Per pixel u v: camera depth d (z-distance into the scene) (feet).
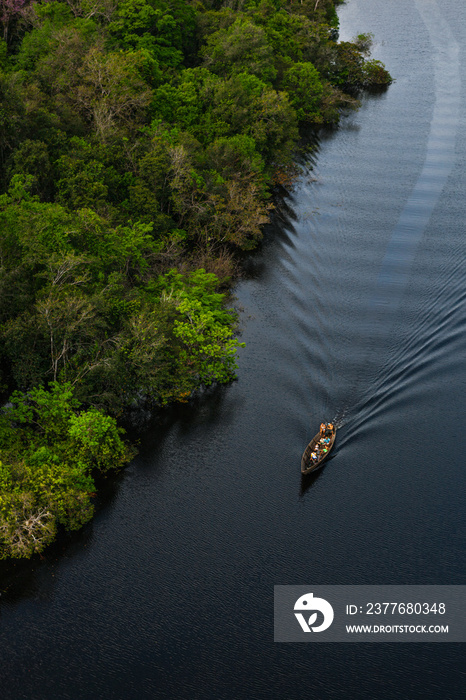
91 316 169.17
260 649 133.28
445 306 221.66
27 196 200.75
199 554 149.48
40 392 170.81
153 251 222.28
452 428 180.24
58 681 127.44
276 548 151.02
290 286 233.14
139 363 177.88
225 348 193.77
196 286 216.33
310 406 185.68
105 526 155.12
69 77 252.62
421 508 159.74
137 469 168.96
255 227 252.62
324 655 132.77
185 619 137.80
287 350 203.92
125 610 139.03
